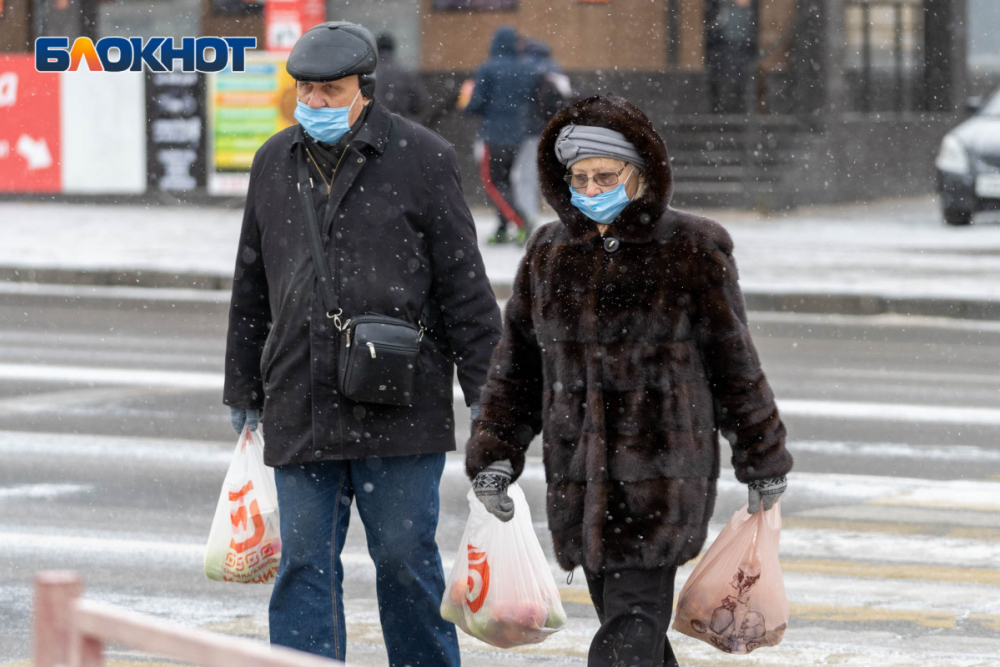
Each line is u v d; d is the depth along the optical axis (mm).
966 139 73625
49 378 40844
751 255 61469
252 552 16484
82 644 8016
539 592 15977
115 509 26906
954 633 19766
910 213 80312
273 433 15594
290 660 7355
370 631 19953
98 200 79812
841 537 24781
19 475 29547
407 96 64688
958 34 93625
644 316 14094
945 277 55375
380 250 15406
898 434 33875
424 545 15742
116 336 48562
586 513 14141
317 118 15203
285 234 15594
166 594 21703
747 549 14836
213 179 78812
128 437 33312
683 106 82062
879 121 87125
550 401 14562
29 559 23562
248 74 77750
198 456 31453
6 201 80188
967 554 23750
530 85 61156
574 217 14367
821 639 19516
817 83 82438
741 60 81875
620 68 81250
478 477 14781
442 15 79750
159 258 60188
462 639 19688
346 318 15281
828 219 76438
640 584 14172
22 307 54594
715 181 79812
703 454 14219
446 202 15711
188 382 40438
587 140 13938
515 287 14977
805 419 35531
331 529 15625
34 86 79000
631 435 14094
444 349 15961
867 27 90000
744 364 14148
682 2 81500
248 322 16375
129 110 78875
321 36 15320
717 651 19078
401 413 15469
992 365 43344
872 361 43906
